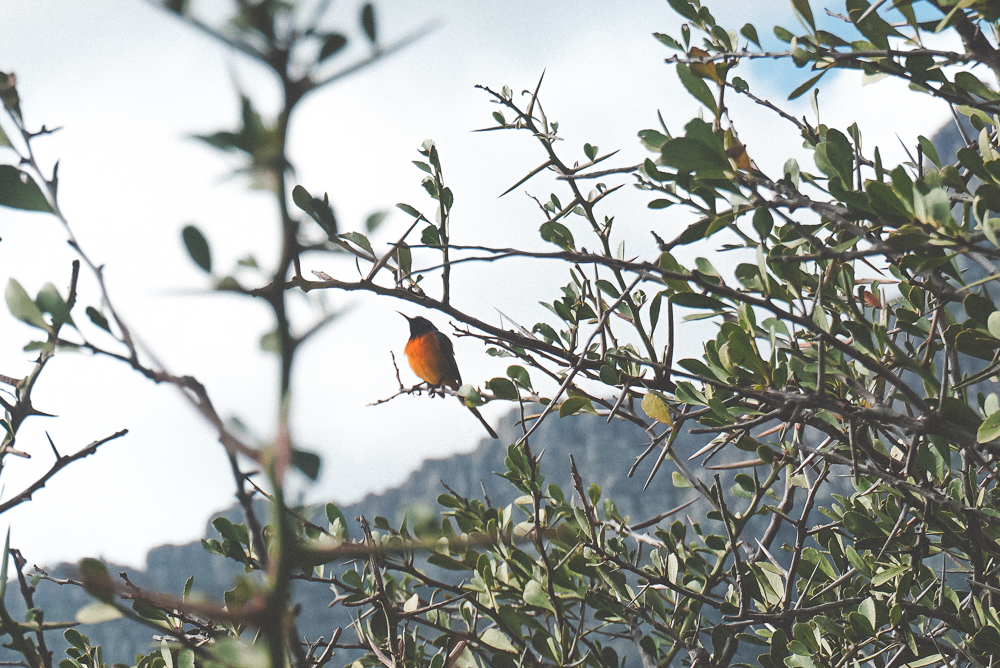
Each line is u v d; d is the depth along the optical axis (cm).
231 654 118
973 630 579
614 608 706
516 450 705
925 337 607
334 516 623
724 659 674
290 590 112
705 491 684
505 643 686
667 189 510
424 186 592
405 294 558
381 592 598
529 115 650
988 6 415
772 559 729
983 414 595
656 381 599
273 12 103
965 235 385
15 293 188
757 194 405
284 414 106
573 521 745
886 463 596
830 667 630
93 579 133
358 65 104
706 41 519
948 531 558
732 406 580
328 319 111
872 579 590
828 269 548
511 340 609
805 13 452
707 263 505
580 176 532
